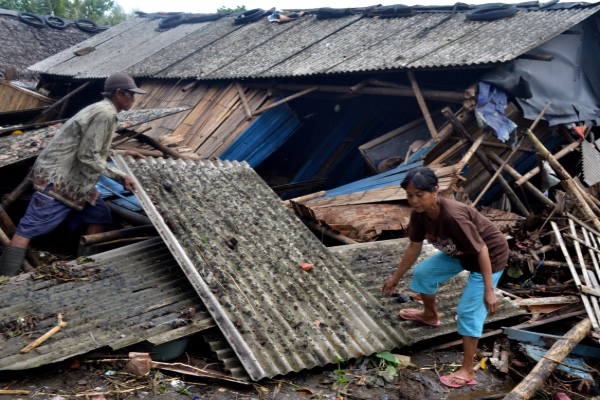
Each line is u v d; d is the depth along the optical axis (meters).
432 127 8.09
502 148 8.48
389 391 3.83
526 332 4.52
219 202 5.55
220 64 11.80
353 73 9.05
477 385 4.02
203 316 4.16
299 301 4.43
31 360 3.59
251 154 9.96
